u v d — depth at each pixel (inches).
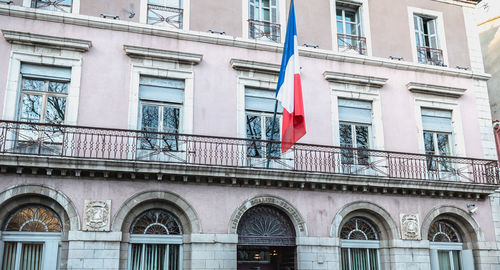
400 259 534.3
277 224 518.3
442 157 582.2
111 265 445.1
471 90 642.2
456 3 679.7
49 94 484.1
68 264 434.6
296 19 588.7
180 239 485.7
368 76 580.4
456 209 573.9
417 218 553.6
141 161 454.3
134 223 476.7
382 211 544.1
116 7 523.5
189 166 467.2
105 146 473.4
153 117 510.0
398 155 577.6
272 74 553.9
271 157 516.1
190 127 507.8
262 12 586.2
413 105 605.3
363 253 546.0
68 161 439.8
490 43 789.2
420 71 621.6
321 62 579.8
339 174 515.5
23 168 438.6
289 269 517.3
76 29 500.7
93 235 446.0
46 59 482.6
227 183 494.0
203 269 469.1
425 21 670.5
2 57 470.9
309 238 508.7
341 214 528.7
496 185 579.2
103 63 499.5
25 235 446.6
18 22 485.7
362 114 585.9
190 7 548.7
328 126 559.5
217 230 482.0
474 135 622.2
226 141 514.3
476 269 568.7
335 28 602.5
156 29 520.7
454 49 658.8
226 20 559.2
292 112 477.7
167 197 474.3
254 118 543.8
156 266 475.8
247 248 529.7
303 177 507.5
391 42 625.9
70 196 449.7
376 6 632.4
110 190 461.4
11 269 439.2
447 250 576.1
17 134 459.8
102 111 486.0
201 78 527.2
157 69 514.9
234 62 534.9
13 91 466.6
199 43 538.3
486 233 579.5
